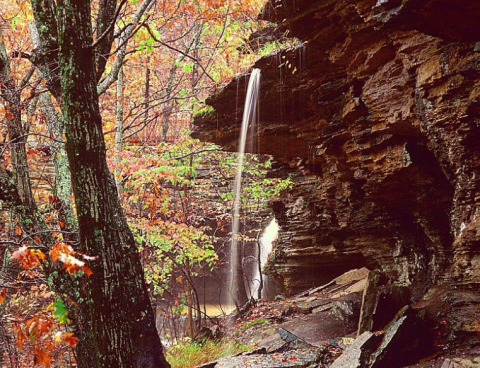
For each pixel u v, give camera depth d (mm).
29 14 9375
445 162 8344
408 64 8273
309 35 10648
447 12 4848
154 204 13531
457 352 7285
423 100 8070
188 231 13312
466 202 7820
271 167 17859
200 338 12078
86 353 6250
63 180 7418
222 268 24141
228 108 13828
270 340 11367
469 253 7633
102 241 5770
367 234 13508
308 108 12422
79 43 5809
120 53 8789
